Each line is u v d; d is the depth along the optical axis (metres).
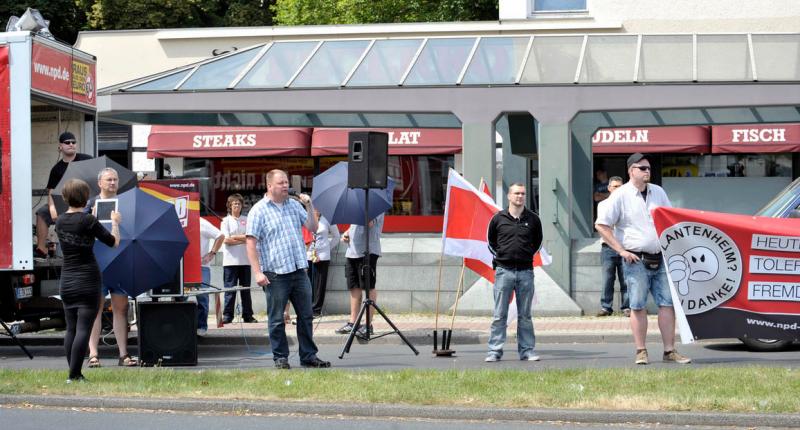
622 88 34.94
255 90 36.94
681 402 16.69
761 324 23.06
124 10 74.62
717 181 56.19
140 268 23.05
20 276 27.33
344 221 27.70
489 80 35.88
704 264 22.97
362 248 29.05
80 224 20.33
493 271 26.31
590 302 34.56
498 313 24.28
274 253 22.42
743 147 53.06
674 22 56.16
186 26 77.94
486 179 35.59
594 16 57.06
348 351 25.39
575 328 30.36
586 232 46.16
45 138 30.91
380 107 36.31
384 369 21.91
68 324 20.59
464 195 26.12
